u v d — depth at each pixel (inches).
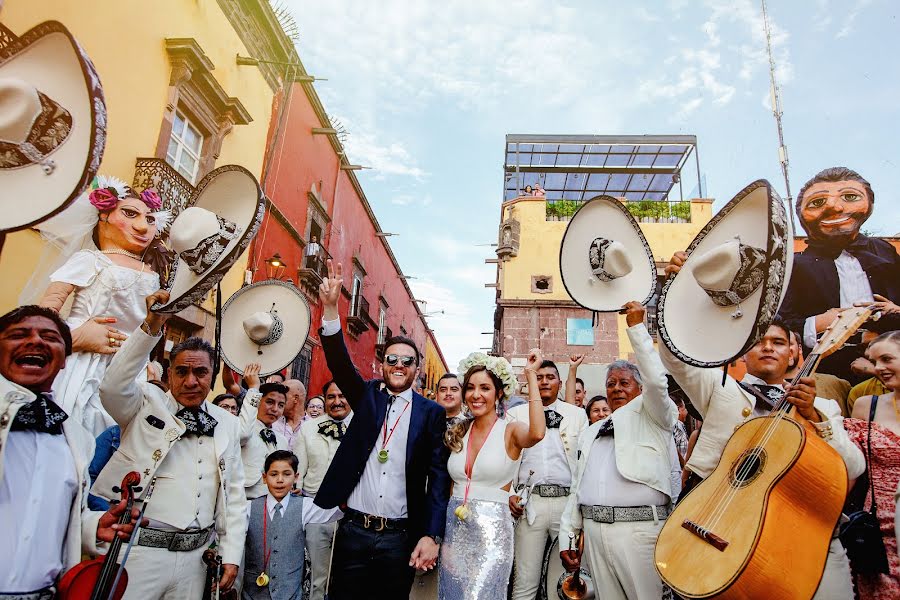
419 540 118.3
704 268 85.7
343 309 675.4
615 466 125.6
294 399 253.1
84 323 131.0
